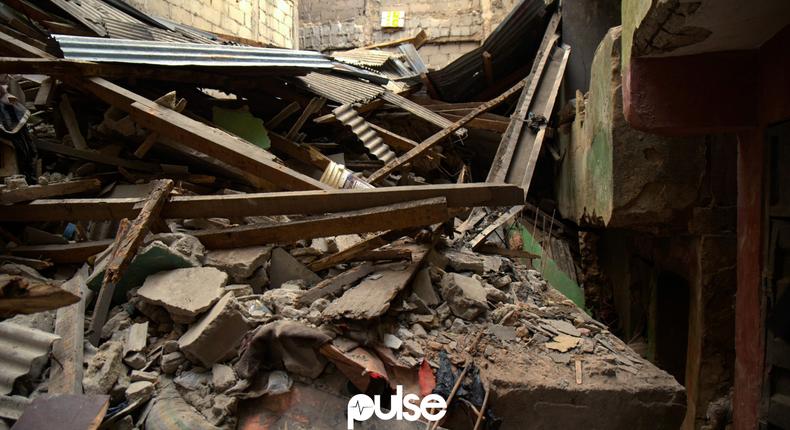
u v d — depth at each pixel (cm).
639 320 592
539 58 791
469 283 365
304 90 636
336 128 694
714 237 391
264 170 387
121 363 252
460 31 1470
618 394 270
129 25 607
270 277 351
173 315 271
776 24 251
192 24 882
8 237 348
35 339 240
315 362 256
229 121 562
